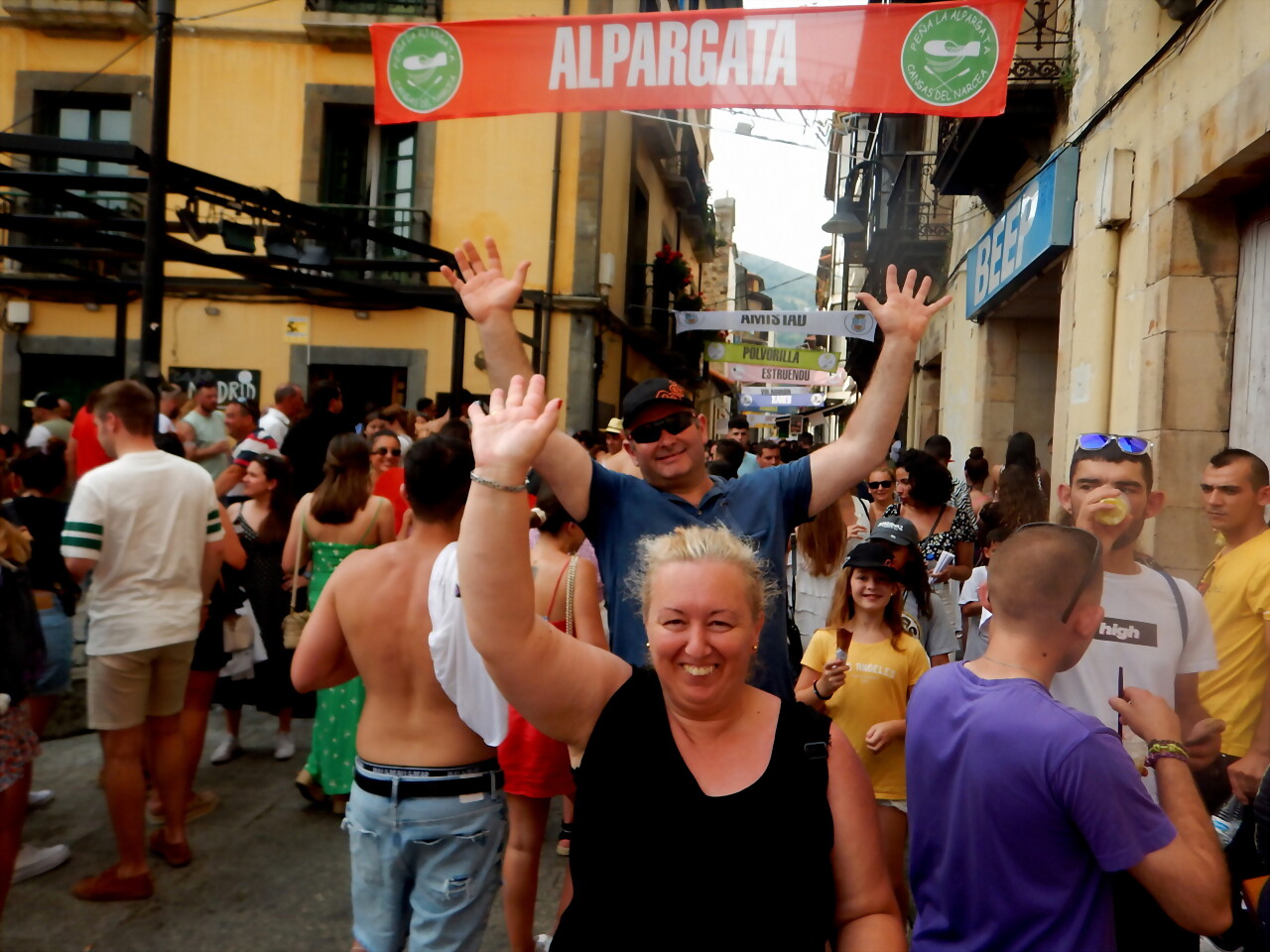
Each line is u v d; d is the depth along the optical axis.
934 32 4.41
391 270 9.06
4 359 13.84
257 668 5.15
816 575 4.51
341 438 4.53
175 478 3.66
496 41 4.70
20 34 13.81
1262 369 4.88
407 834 2.47
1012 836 1.72
